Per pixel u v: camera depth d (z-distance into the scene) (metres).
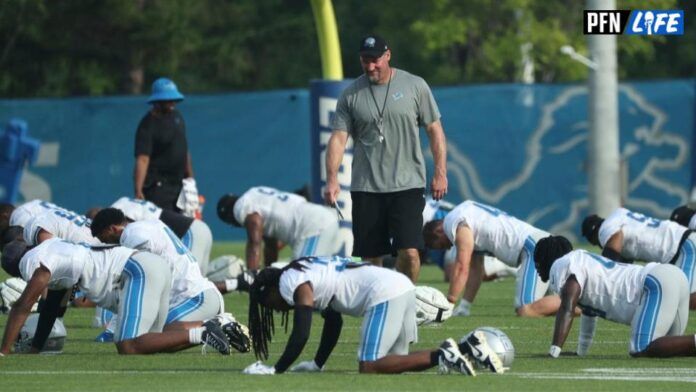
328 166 43.56
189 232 49.88
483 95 90.31
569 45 127.38
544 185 90.19
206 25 135.38
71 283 36.69
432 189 43.81
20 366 34.75
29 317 38.53
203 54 135.25
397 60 146.00
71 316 50.00
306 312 32.03
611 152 77.44
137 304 36.84
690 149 90.12
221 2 139.12
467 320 48.19
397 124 43.41
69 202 93.56
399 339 32.97
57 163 93.56
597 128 77.38
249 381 31.59
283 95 92.12
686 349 35.84
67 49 119.44
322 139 67.56
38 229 44.53
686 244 48.91
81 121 93.56
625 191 87.69
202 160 93.00
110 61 121.88
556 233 90.38
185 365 35.12
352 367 34.91
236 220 55.62
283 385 30.80
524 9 126.69
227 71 137.88
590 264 36.75
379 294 32.28
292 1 156.88
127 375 32.94
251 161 92.56
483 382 31.30
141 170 56.06
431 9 129.88
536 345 40.41
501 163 90.38
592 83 77.38
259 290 32.72
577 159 89.94
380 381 31.34
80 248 36.69
